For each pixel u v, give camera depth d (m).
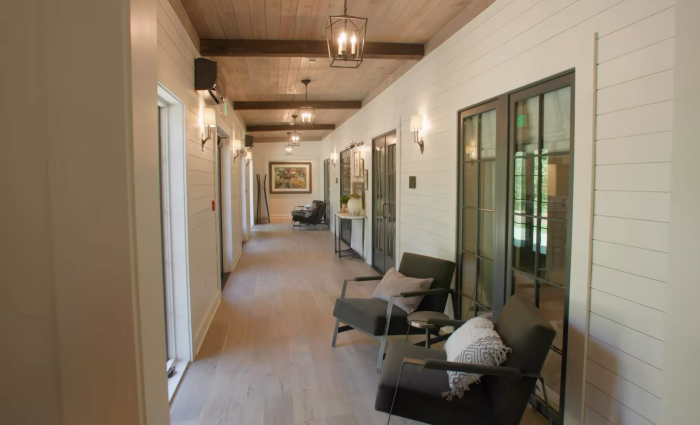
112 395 0.63
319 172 13.06
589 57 1.88
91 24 0.60
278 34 3.71
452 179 3.43
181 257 2.97
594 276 1.89
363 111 6.79
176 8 2.80
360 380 2.77
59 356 0.61
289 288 5.08
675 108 1.40
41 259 0.59
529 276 2.46
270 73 5.08
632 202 1.68
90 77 0.60
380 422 2.30
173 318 3.00
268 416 2.34
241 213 8.89
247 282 5.38
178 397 2.53
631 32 1.66
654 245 1.58
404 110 4.68
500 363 1.89
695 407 1.32
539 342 1.82
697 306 1.32
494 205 2.83
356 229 7.51
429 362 1.84
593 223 1.89
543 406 2.32
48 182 0.59
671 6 1.49
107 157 0.61
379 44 3.96
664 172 1.53
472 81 3.06
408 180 4.58
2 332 0.59
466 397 1.94
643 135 1.62
